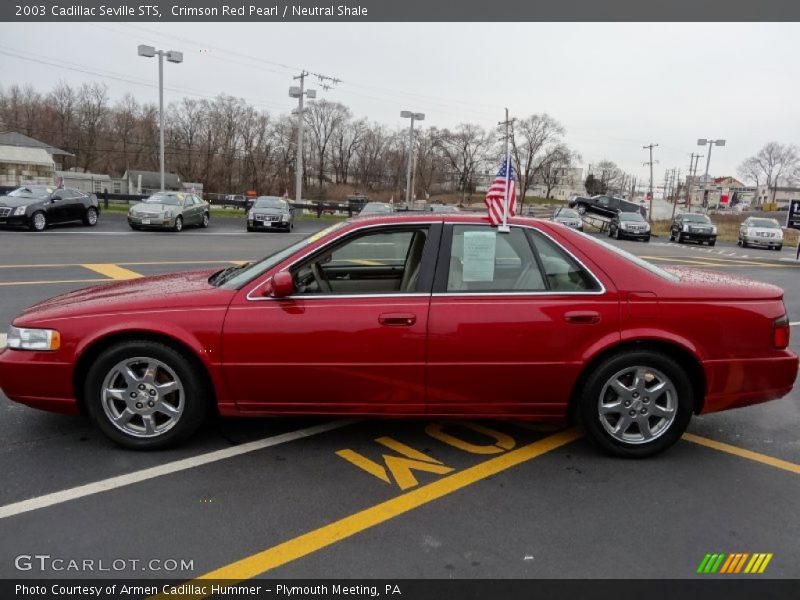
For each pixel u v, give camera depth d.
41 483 3.32
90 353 3.66
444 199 105.12
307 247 3.79
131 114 86.88
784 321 3.83
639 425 3.78
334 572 2.62
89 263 11.84
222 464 3.62
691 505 3.26
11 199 18.78
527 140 94.31
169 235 20.16
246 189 92.31
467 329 3.58
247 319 3.57
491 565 2.69
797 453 4.01
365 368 3.59
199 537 2.85
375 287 4.47
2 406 4.45
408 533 2.93
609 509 3.20
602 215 37.81
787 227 22.19
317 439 4.04
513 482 3.49
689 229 31.17
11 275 10.05
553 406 3.74
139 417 3.75
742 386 3.76
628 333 3.63
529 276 3.74
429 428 4.28
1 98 80.75
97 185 73.31
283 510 3.12
